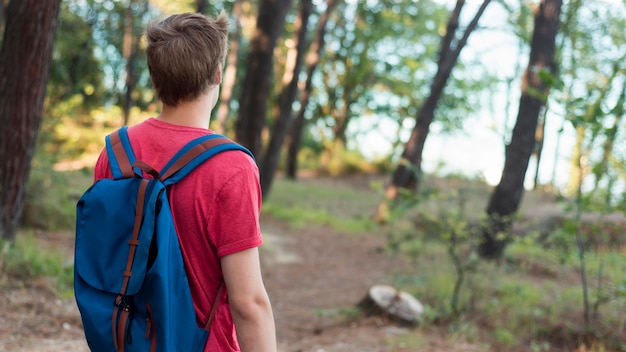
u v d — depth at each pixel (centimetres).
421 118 1477
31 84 611
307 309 722
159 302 133
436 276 776
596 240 805
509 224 839
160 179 142
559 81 575
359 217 1585
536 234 855
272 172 1611
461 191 690
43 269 614
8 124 609
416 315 619
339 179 2616
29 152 627
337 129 3055
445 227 675
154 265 133
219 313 145
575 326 615
